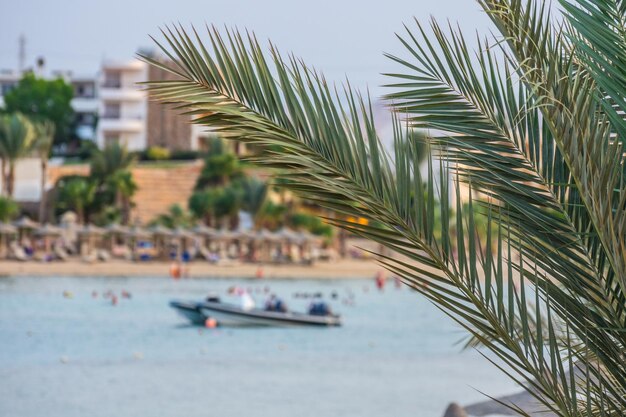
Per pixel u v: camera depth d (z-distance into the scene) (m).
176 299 74.00
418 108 5.87
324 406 26.55
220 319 55.12
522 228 5.79
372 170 5.45
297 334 52.69
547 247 5.73
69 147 195.38
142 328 53.44
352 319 64.50
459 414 13.39
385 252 60.50
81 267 100.38
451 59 5.85
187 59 5.47
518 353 5.39
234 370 35.69
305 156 5.36
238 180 135.25
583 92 5.29
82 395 27.75
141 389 29.56
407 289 102.50
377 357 41.25
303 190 5.46
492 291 5.43
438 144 5.82
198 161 163.00
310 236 118.44
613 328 5.34
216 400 27.50
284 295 85.19
